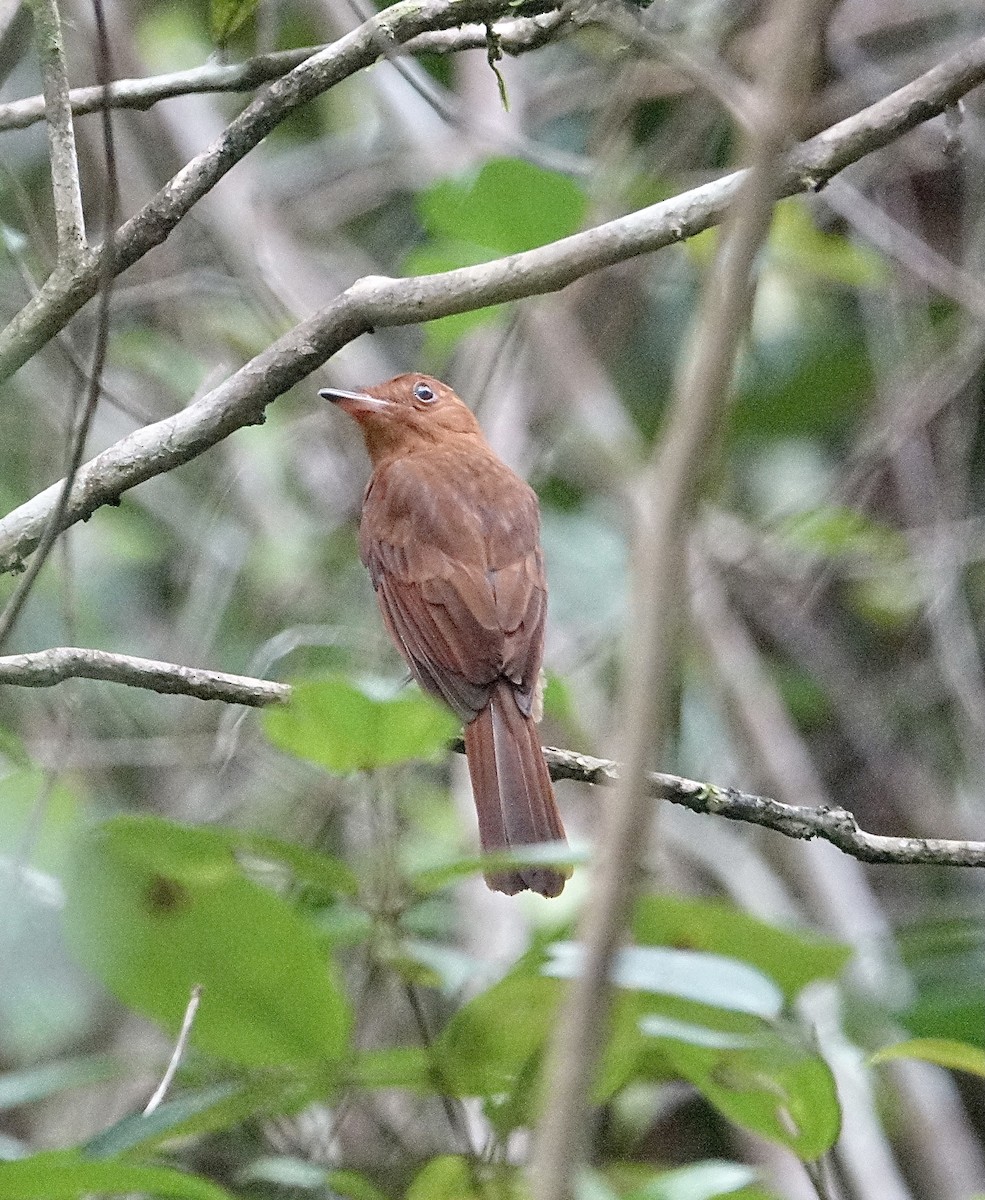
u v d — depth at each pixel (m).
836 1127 6.36
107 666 7.71
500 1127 6.05
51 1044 10.25
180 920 5.92
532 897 10.87
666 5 11.93
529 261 7.55
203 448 7.89
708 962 5.75
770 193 3.74
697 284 14.23
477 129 11.46
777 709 13.73
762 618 14.73
